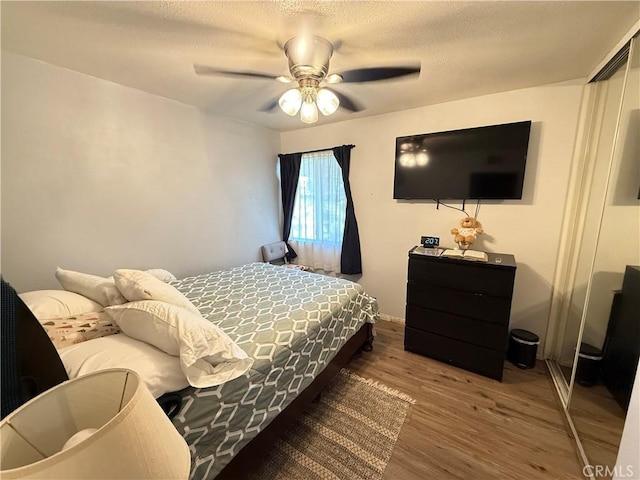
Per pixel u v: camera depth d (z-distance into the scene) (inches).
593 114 80.1
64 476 15.8
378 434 64.7
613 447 55.5
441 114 103.7
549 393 78.0
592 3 48.9
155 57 69.1
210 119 114.3
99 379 23.5
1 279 25.6
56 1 48.1
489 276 82.4
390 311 129.2
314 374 66.1
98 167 84.2
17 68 68.1
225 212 124.4
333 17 52.5
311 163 140.6
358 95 94.5
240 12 51.1
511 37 60.0
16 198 70.4
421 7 49.8
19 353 27.5
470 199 101.9
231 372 43.3
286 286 92.0
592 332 68.7
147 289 49.6
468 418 69.2
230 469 46.2
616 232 65.3
